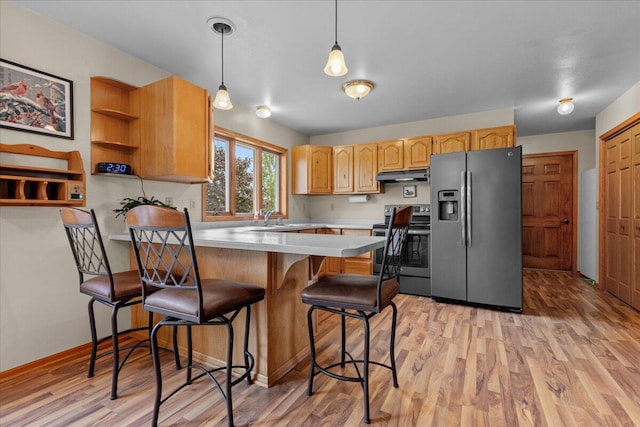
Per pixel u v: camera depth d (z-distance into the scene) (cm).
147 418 149
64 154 215
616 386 174
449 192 336
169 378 186
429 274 364
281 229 356
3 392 171
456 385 176
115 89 248
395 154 432
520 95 346
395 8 199
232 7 197
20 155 195
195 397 167
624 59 265
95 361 205
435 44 242
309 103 374
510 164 306
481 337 244
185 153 244
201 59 266
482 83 315
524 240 529
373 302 145
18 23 195
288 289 196
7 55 190
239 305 151
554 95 345
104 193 239
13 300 193
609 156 372
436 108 390
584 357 209
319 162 475
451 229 334
